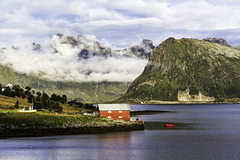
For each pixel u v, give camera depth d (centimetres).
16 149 9500
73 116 14300
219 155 8600
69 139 11194
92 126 13150
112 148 9588
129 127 13888
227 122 18562
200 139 11275
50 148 9625
